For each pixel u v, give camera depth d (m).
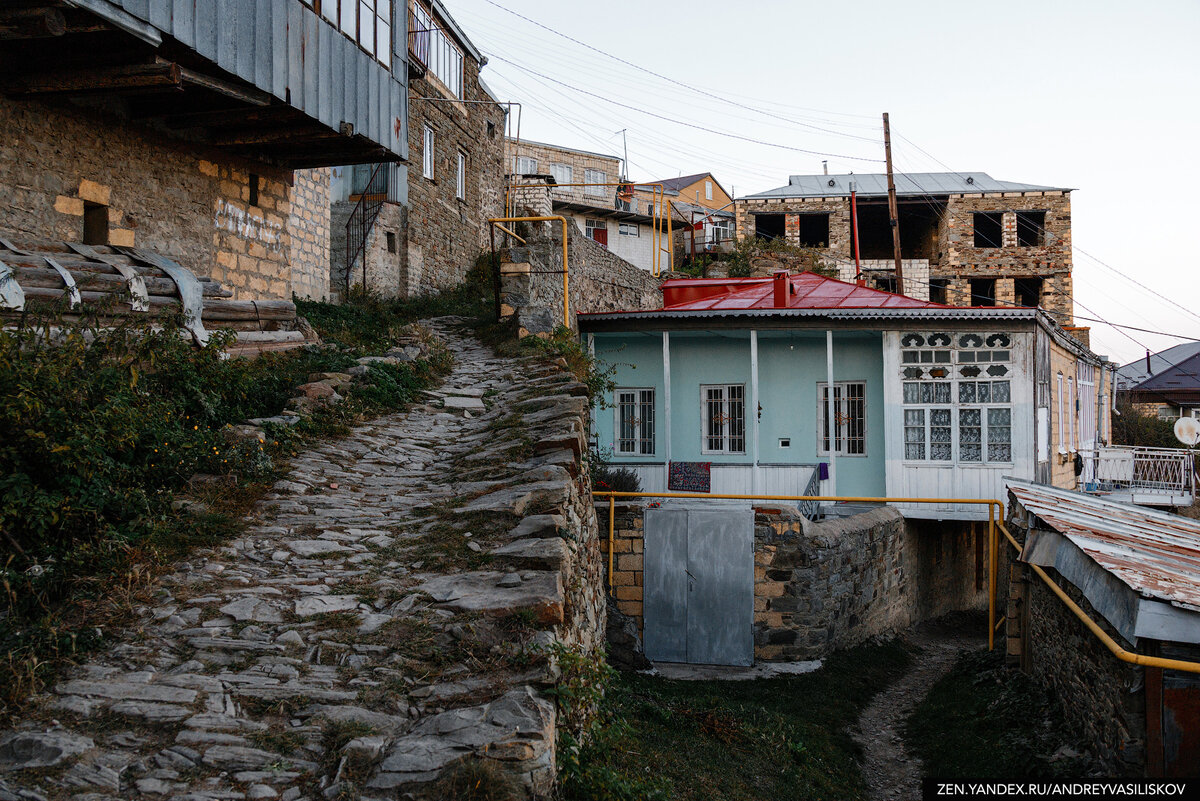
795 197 35.69
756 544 11.26
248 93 9.04
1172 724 5.52
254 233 11.86
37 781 2.87
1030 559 8.11
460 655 3.90
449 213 22.94
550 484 6.11
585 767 3.91
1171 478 18.41
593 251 18.55
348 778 3.03
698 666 11.09
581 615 6.07
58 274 7.31
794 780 6.70
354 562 5.04
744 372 15.70
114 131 9.29
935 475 14.06
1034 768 6.68
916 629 14.68
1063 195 34.12
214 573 4.76
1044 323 14.07
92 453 5.04
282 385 8.74
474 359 12.52
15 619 4.00
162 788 2.92
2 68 7.92
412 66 14.63
